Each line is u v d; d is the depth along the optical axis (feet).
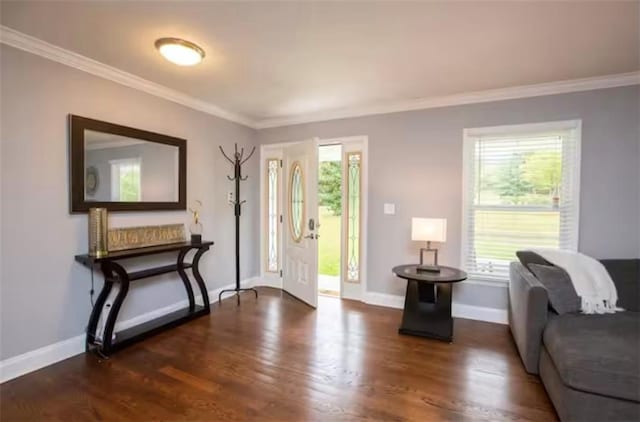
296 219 13.58
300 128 14.21
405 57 8.27
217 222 13.19
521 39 7.32
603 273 8.11
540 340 7.45
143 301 10.51
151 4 6.06
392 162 12.41
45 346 7.98
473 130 11.15
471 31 7.00
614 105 9.50
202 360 8.29
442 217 11.66
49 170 7.95
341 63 8.66
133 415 6.21
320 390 7.03
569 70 8.99
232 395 6.84
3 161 7.18
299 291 13.29
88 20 6.63
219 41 7.49
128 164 9.70
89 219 8.51
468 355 8.62
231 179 13.82
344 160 13.34
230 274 13.94
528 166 10.57
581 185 9.84
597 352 5.71
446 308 9.79
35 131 7.68
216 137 12.98
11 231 7.34
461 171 11.35
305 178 12.85
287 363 8.16
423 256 12.01
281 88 10.53
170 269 10.41
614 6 6.05
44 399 6.67
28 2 5.98
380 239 12.71
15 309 7.44
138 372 7.72
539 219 10.46
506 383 7.30
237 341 9.41
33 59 7.59
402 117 12.20
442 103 11.47
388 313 11.79
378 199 12.69
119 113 9.46
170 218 11.15
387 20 6.59
